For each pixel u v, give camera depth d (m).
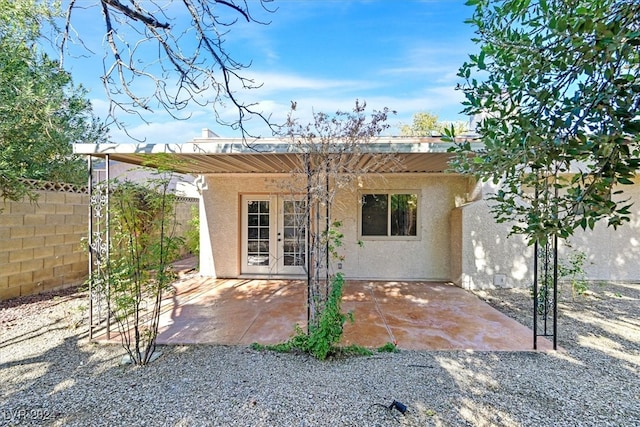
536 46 1.88
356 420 2.94
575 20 1.67
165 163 4.44
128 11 3.18
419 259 8.98
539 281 6.67
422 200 8.95
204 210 9.31
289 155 5.41
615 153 1.48
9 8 4.55
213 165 6.99
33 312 5.98
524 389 3.48
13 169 5.79
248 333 5.12
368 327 5.38
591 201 1.53
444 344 4.69
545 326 4.98
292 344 4.50
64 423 2.89
